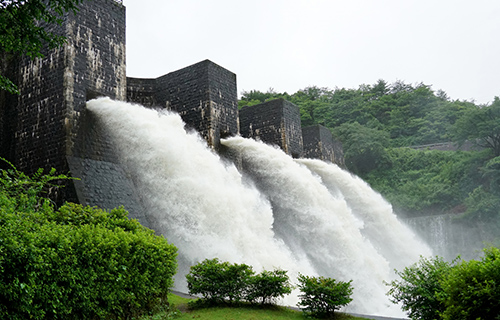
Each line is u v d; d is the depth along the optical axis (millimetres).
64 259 9633
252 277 14750
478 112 57125
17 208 12164
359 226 36188
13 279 8547
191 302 14977
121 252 11508
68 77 21812
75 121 21656
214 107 30938
